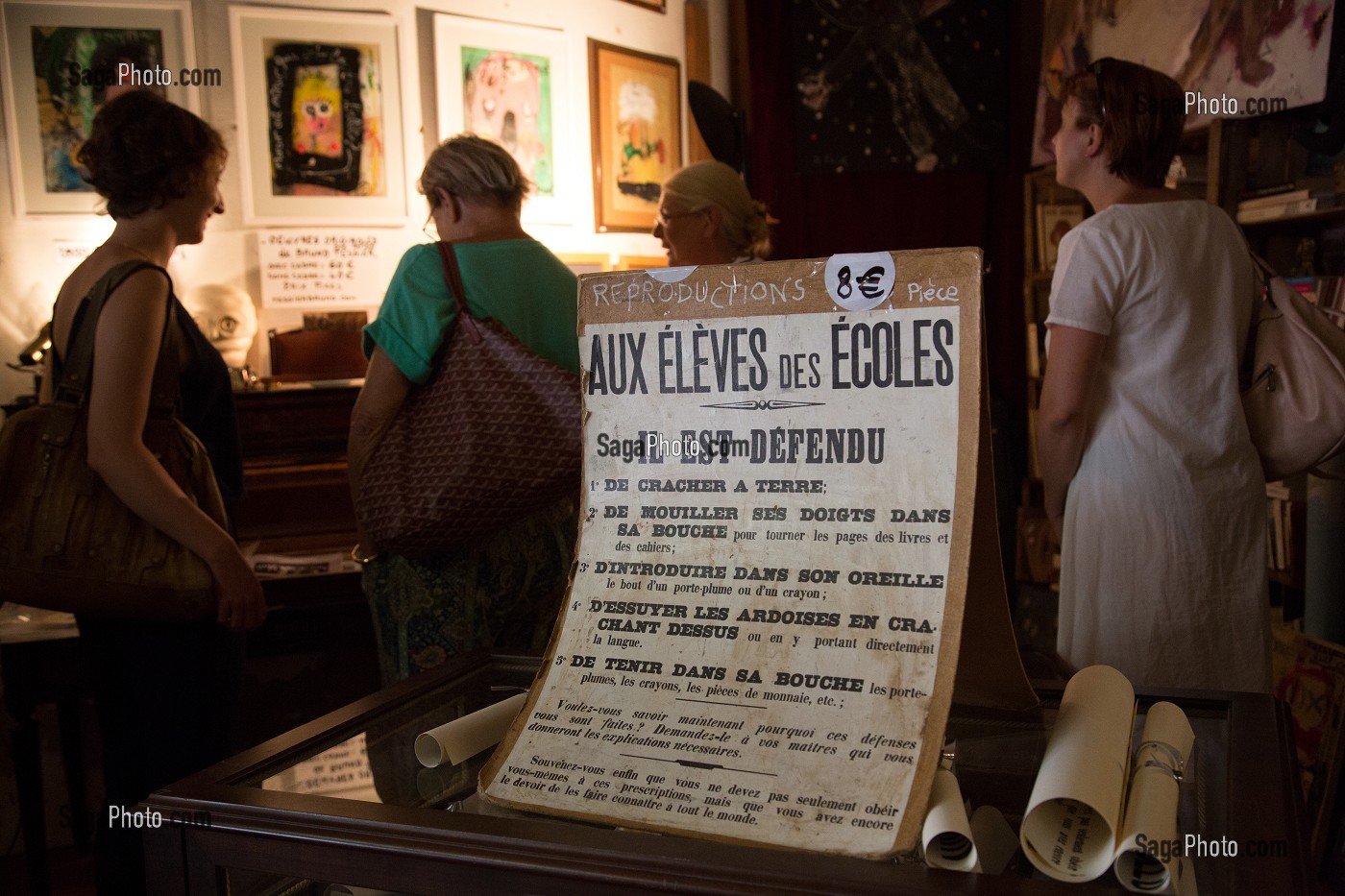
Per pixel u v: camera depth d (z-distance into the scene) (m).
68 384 1.49
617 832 0.58
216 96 3.03
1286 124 2.95
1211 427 1.66
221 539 1.51
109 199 1.59
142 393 1.48
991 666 0.75
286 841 0.60
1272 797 0.60
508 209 1.77
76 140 2.85
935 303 0.67
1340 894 2.20
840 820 0.57
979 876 0.51
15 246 2.81
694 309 0.74
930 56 4.32
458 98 3.37
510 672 0.93
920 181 4.39
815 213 4.31
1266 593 1.71
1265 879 0.51
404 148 3.29
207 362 1.74
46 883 2.04
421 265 1.62
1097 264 1.65
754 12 4.19
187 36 2.97
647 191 3.92
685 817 0.60
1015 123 4.43
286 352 3.04
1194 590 1.65
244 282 3.10
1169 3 3.33
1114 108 1.71
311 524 2.61
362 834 0.59
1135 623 1.67
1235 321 1.69
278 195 3.12
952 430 0.66
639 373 0.76
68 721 2.56
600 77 3.69
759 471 0.71
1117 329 1.68
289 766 0.70
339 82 3.19
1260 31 2.91
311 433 2.67
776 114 4.24
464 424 1.56
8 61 2.77
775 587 0.68
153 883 0.64
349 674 2.77
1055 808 0.58
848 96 4.27
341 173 3.21
